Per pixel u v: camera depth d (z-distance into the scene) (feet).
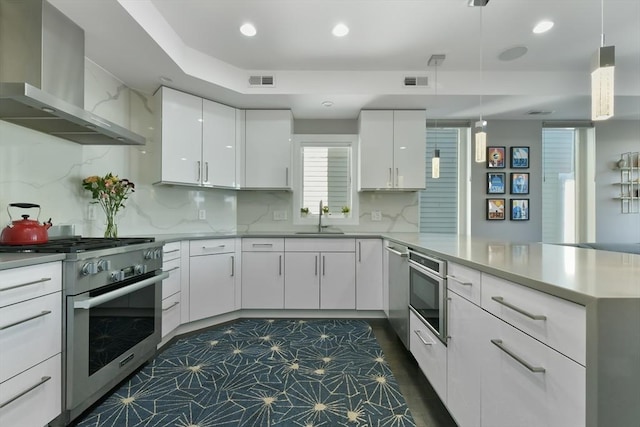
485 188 12.96
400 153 11.24
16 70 5.51
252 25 7.51
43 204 6.63
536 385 2.86
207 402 5.51
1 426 3.84
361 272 10.11
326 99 10.32
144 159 9.74
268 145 11.18
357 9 6.93
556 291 2.58
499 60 9.23
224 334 8.75
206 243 9.21
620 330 2.22
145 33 6.66
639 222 13.05
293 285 10.12
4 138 5.83
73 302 4.75
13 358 3.98
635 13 7.04
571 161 13.37
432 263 5.42
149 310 6.83
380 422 5.01
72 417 4.86
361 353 7.54
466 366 4.22
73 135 6.86
